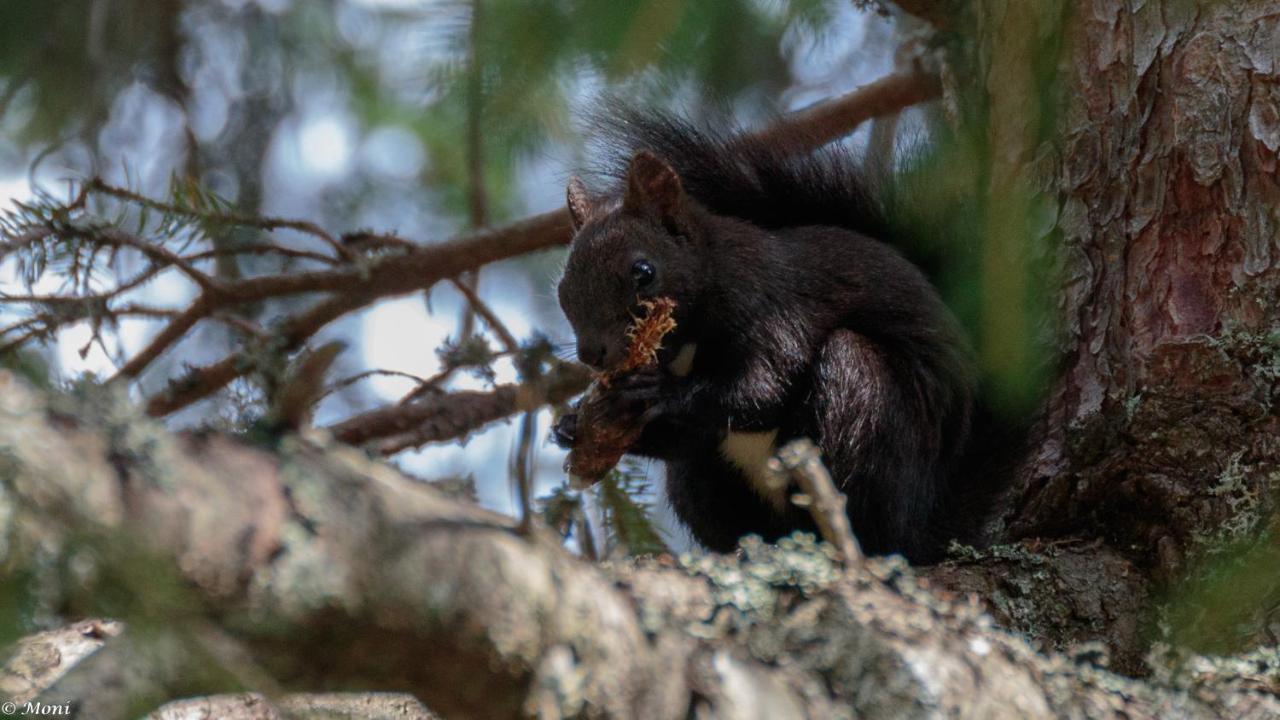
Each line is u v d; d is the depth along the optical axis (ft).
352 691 12.14
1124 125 29.78
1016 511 29.91
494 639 12.37
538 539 13.17
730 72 26.37
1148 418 27.50
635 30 20.61
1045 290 30.04
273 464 11.46
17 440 9.95
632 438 29.48
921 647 15.89
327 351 11.70
